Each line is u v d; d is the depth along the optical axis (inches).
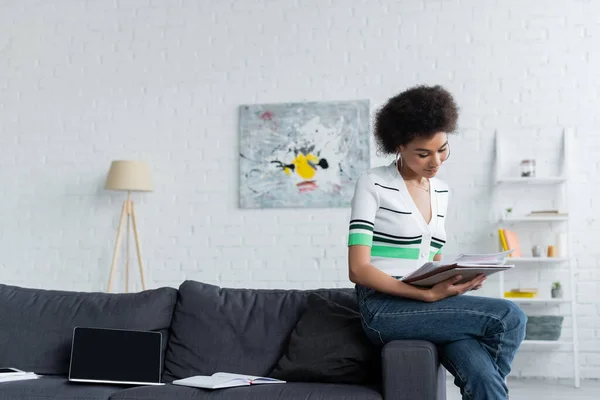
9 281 216.1
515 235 192.9
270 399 87.7
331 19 208.2
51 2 221.8
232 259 207.5
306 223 204.8
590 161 196.7
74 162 216.8
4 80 221.5
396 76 204.2
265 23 211.3
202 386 92.0
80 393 94.0
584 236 195.5
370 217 89.4
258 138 207.9
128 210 208.1
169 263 210.1
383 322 86.8
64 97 218.7
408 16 205.0
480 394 80.2
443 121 84.3
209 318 109.9
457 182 200.5
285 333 107.0
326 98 206.7
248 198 207.2
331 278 203.0
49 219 216.5
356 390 88.8
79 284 213.8
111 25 218.5
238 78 211.3
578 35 198.8
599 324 192.9
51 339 111.4
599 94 197.3
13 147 219.5
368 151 202.4
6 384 97.7
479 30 202.2
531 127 199.0
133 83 216.1
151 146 213.5
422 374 83.7
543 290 195.9
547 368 194.2
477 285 85.7
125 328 110.7
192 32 214.5
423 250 90.9
